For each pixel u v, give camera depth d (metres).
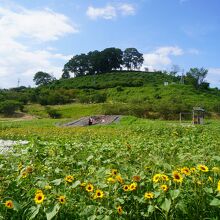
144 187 6.34
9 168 8.00
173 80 140.00
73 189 6.33
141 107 66.75
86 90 117.38
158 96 100.56
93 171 7.46
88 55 169.38
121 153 10.73
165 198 5.56
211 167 7.82
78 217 5.78
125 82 128.75
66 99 100.31
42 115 79.69
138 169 7.59
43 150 10.45
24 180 6.72
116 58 169.25
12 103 81.44
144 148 12.55
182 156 8.64
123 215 5.79
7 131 28.86
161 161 7.96
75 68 168.50
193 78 129.50
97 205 5.86
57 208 5.45
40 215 5.73
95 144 13.78
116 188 6.12
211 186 6.35
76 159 9.91
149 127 28.22
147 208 5.95
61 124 43.84
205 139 16.36
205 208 6.06
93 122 46.62
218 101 100.44
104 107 70.69
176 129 25.66
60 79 160.25
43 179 6.65
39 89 120.19
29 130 29.61
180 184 5.91
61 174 7.64
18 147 12.11
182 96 101.56
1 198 5.93
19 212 5.91
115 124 40.56
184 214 5.98
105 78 148.50
